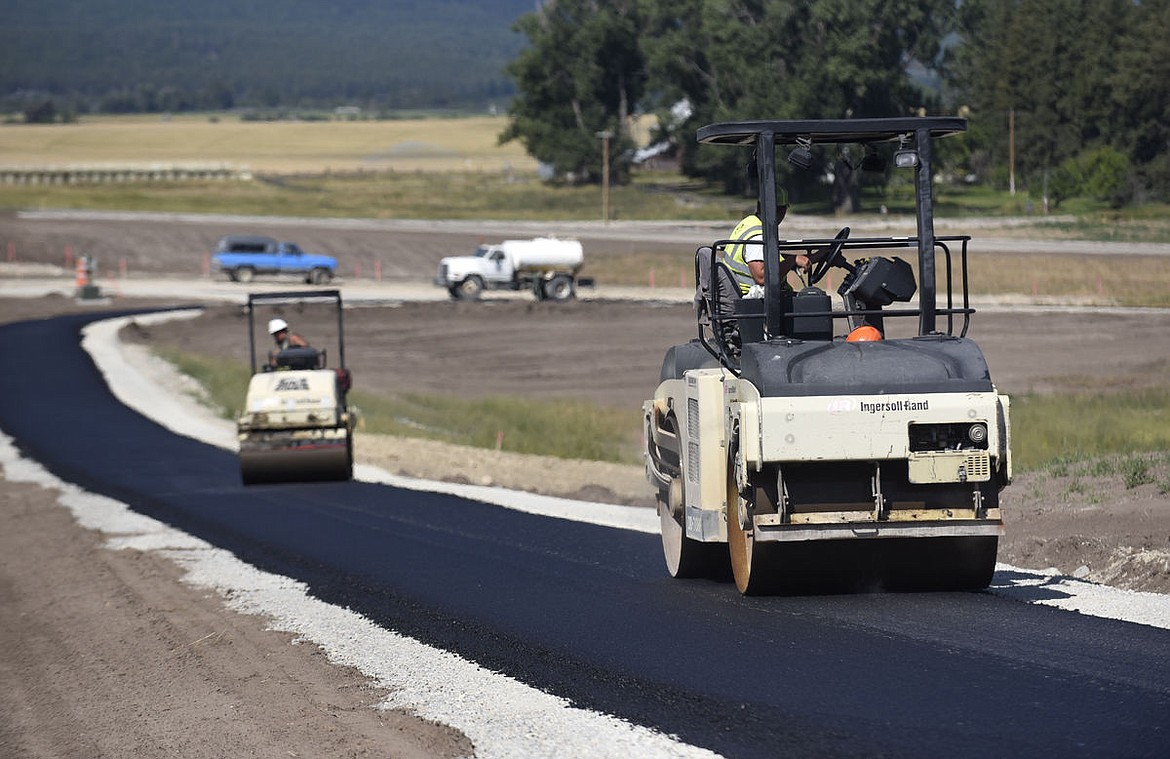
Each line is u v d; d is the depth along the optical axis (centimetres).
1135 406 10719
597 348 19188
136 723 3005
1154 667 2688
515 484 7956
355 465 9481
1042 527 4809
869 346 3281
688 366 3944
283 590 4522
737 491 3431
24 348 19638
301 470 8281
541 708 2770
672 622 3447
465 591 4212
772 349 3281
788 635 3166
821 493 3266
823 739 2394
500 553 4988
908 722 2444
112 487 8644
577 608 3781
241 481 8612
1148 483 5384
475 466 9012
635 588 4022
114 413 13775
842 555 3431
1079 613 3209
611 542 5094
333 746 2641
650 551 4809
